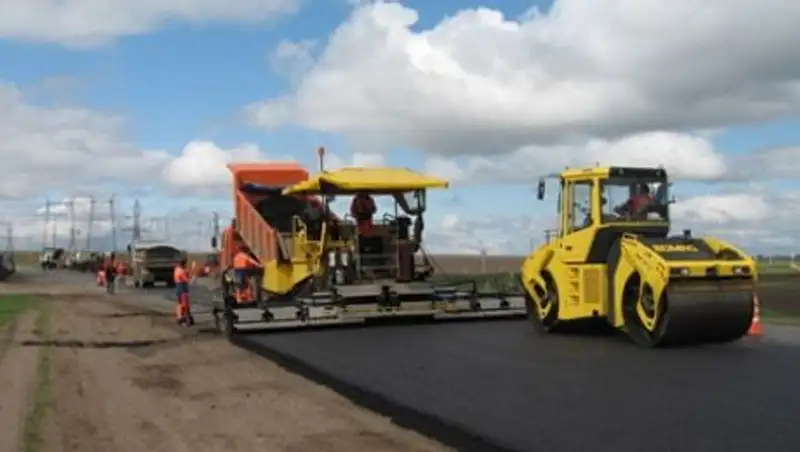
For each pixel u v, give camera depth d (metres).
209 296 34.91
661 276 13.68
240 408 10.72
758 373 11.52
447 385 11.14
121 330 20.75
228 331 17.84
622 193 15.66
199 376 13.45
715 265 13.78
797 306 24.67
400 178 19.72
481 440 8.38
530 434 8.51
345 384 11.51
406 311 18.61
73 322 23.17
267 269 21.64
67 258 94.19
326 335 17.08
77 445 9.00
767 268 55.66
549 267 16.67
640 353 13.62
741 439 8.09
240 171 24.31
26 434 9.48
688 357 13.10
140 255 47.88
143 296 37.50
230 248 24.77
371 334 17.03
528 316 17.95
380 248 19.75
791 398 9.82
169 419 10.22
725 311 13.86
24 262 128.75
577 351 13.98
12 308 29.09
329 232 19.92
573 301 15.97
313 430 9.38
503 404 9.87
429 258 20.08
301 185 20.55
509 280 22.59
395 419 9.66
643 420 8.91
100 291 43.00
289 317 17.88
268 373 13.30
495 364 12.73
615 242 15.14
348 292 18.42
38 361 15.30
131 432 9.58
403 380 11.62
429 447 8.47
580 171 15.92
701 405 9.53
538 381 11.23
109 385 12.72
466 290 19.86
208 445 8.89
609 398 10.02
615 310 14.98
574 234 15.96
